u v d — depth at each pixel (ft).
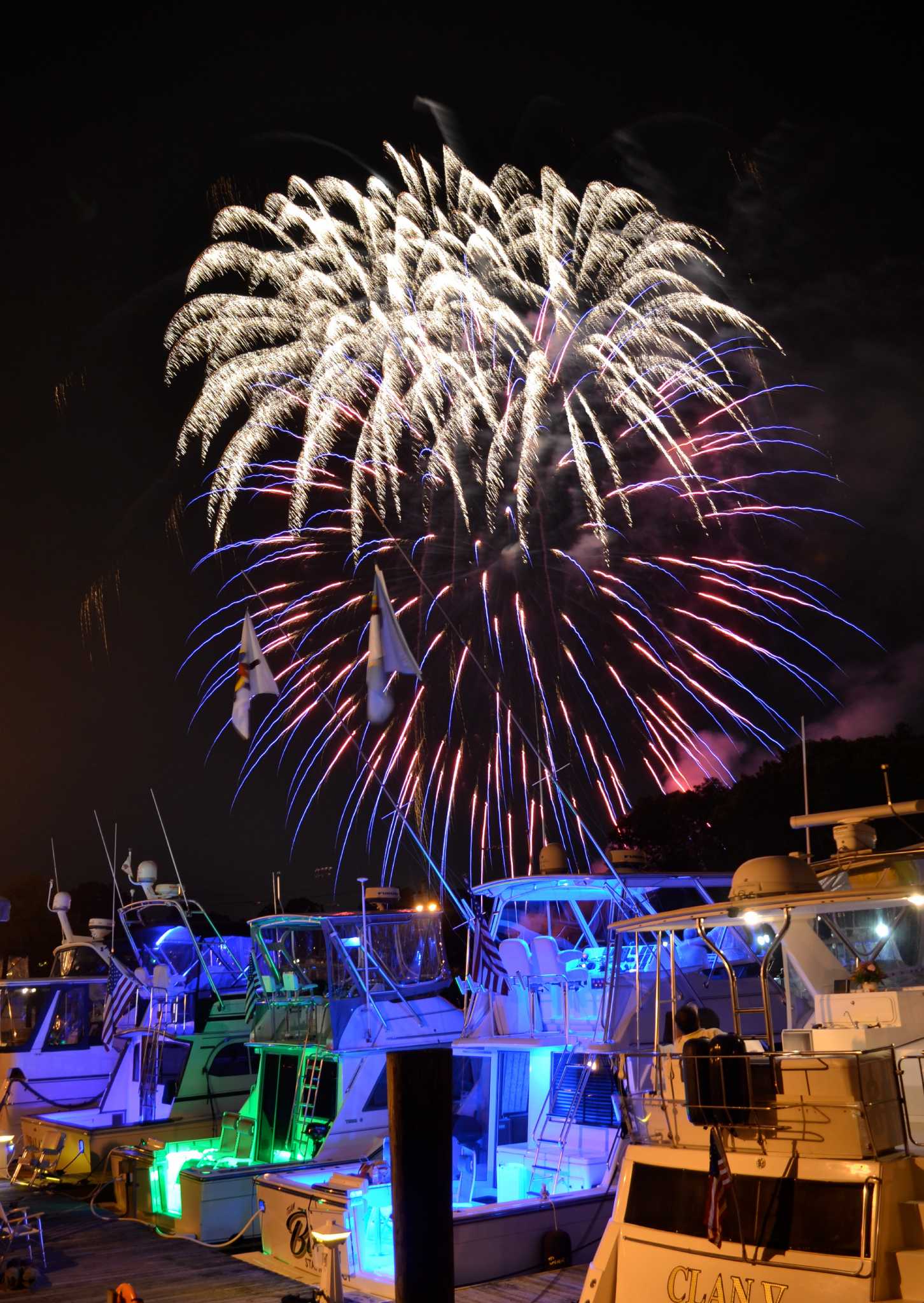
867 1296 21.83
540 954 42.68
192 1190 43.65
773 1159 24.08
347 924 49.19
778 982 41.78
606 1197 36.86
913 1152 24.32
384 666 51.21
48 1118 57.57
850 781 90.99
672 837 106.63
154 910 62.54
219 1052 55.88
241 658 57.62
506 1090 43.11
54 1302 34.17
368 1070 46.42
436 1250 23.39
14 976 67.77
